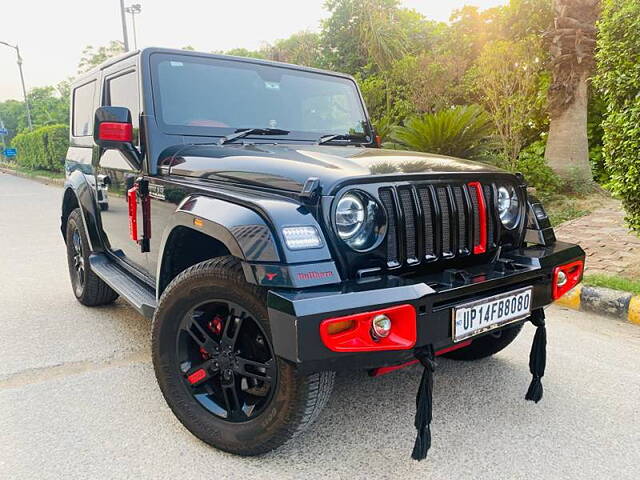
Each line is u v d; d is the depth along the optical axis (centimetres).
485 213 252
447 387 302
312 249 200
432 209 233
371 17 1211
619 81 464
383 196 221
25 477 221
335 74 382
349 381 309
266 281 196
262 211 207
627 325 408
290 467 229
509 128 862
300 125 346
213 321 242
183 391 247
